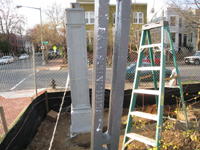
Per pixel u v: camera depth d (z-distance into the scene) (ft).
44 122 13.99
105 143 4.36
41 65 26.37
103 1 3.68
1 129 12.34
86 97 11.85
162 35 7.64
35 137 11.76
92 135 4.33
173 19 55.93
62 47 70.23
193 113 13.17
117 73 4.10
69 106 15.89
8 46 119.65
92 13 76.54
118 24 3.98
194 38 89.81
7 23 119.55
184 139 8.86
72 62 11.12
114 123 4.31
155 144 6.88
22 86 26.58
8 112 15.97
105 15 3.76
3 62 17.87
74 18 10.55
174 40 82.53
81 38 10.87
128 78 26.37
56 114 14.71
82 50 11.03
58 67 32.12
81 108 11.76
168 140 8.96
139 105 15.67
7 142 7.43
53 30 98.02
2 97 21.21
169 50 8.57
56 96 15.47
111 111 4.33
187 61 36.94
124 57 4.08
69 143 10.81
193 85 16.80
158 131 7.00
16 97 21.24
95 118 4.16
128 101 15.78
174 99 16.16
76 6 10.58
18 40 158.81
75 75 11.35
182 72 34.01
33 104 11.96
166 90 15.85
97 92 4.06
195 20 43.80
